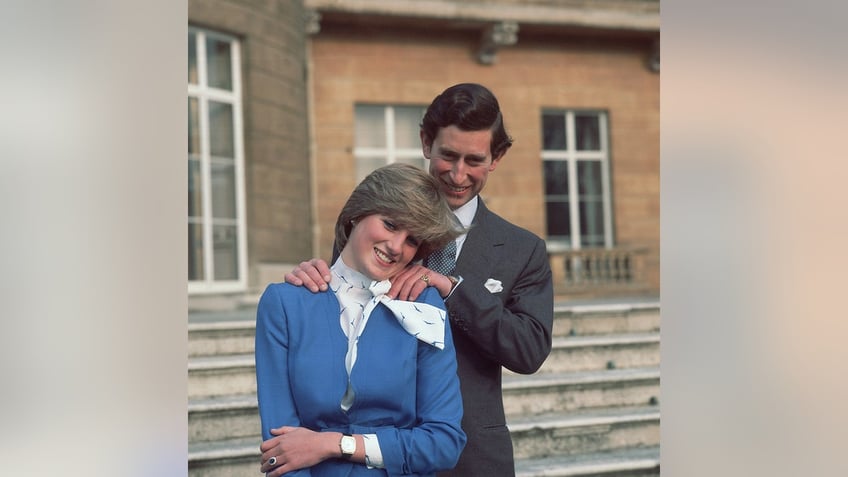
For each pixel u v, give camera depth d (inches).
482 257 80.1
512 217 408.5
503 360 76.5
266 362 67.9
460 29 401.1
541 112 420.2
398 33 393.1
